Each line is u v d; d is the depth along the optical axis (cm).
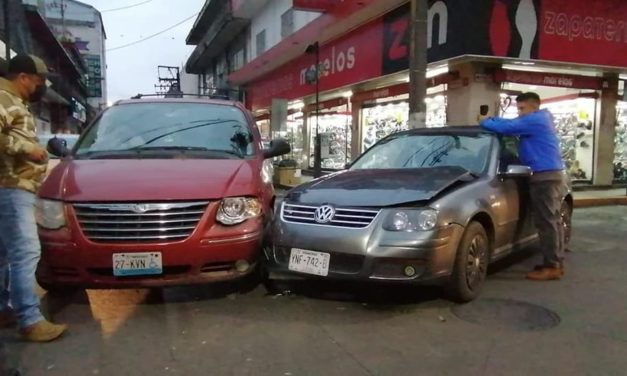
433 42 1177
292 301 472
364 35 1479
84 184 433
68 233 415
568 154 1423
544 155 548
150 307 452
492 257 512
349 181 504
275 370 338
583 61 1202
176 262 419
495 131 570
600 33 1220
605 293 506
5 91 356
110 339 384
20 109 359
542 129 549
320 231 442
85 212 417
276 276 506
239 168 488
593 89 1377
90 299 470
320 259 438
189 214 426
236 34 3141
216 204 436
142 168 464
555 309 457
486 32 1091
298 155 2289
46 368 337
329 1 1555
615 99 1422
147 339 385
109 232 416
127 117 570
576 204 1158
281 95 2255
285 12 2202
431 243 423
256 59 2348
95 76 6150
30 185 374
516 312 448
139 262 413
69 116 3975
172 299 473
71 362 346
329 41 1716
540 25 1144
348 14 1406
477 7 1084
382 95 1555
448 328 410
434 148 581
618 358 359
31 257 376
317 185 504
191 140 544
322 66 1773
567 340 389
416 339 389
